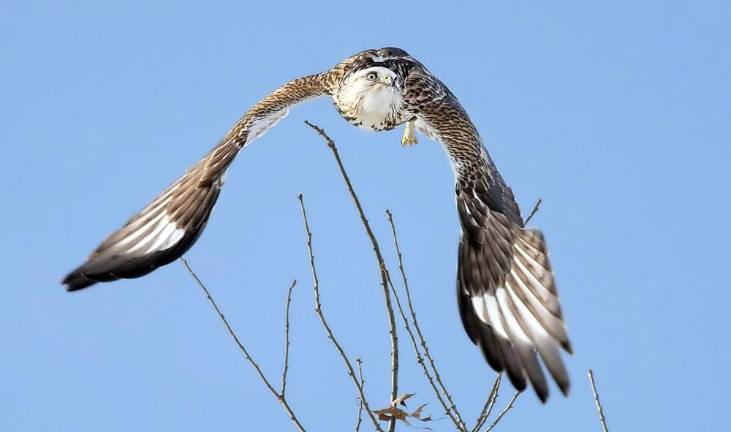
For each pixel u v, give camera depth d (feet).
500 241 38.40
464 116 45.14
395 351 35.50
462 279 38.45
